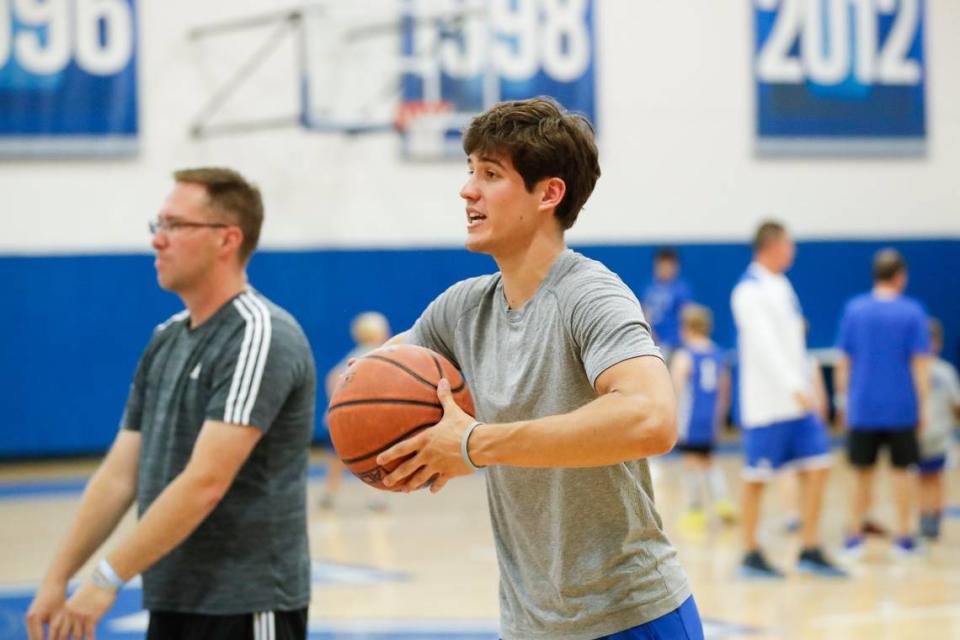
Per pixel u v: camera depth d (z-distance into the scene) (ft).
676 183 79.20
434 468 11.97
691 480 49.26
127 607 34.50
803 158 81.35
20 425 68.13
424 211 74.64
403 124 70.33
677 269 78.95
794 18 80.84
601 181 78.07
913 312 41.29
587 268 12.74
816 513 38.50
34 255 68.44
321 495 57.47
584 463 11.28
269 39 72.18
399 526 48.47
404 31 74.02
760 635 30.91
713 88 79.71
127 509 17.31
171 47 70.85
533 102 12.92
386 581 37.65
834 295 81.66
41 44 68.85
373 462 12.45
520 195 12.70
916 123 83.25
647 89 78.69
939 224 83.82
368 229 73.82
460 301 13.93
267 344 16.11
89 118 69.56
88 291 69.15
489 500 13.96
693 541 44.93
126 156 70.08
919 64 83.15
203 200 16.71
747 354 37.81
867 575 38.52
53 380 68.64
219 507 16.06
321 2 72.74
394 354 12.82
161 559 16.15
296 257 72.59
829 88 81.51
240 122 71.82
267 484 16.28
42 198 68.95
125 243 70.08
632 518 13.03
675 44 79.15
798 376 37.37
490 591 35.94
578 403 12.58
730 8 79.97
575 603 13.08
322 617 32.71
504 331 13.26
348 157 73.56
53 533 47.26
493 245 12.86
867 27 82.12
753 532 38.34
